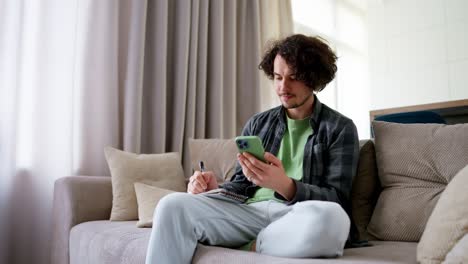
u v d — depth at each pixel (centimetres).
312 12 436
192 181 127
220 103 276
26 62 194
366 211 143
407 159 136
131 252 119
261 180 106
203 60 269
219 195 108
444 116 233
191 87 260
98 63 218
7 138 182
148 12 247
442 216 84
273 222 103
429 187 130
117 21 224
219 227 106
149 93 244
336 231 91
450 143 131
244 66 308
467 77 452
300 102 128
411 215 127
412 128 142
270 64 147
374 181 146
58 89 202
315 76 127
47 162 196
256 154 105
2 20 183
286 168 130
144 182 190
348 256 94
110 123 219
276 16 338
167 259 94
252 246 107
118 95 228
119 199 180
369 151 149
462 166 125
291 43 130
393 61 506
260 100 303
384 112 256
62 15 205
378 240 132
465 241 71
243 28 309
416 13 490
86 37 216
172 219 96
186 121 259
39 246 192
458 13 461
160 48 241
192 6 265
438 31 473
